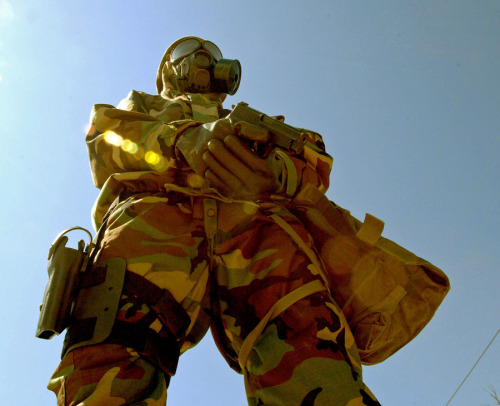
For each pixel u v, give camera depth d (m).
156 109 2.47
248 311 1.79
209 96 2.87
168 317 1.61
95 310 1.54
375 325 1.98
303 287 1.76
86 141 2.20
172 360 1.59
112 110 2.14
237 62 2.94
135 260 1.67
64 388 1.40
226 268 1.87
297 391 1.55
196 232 1.88
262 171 1.83
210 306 1.93
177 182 2.00
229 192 1.88
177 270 1.71
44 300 1.61
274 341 1.67
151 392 1.45
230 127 1.83
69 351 1.49
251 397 1.71
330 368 1.57
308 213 2.05
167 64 3.03
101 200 2.06
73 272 1.65
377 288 1.97
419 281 2.02
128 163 2.02
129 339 1.49
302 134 1.83
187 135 1.92
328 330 1.68
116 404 1.35
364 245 1.99
